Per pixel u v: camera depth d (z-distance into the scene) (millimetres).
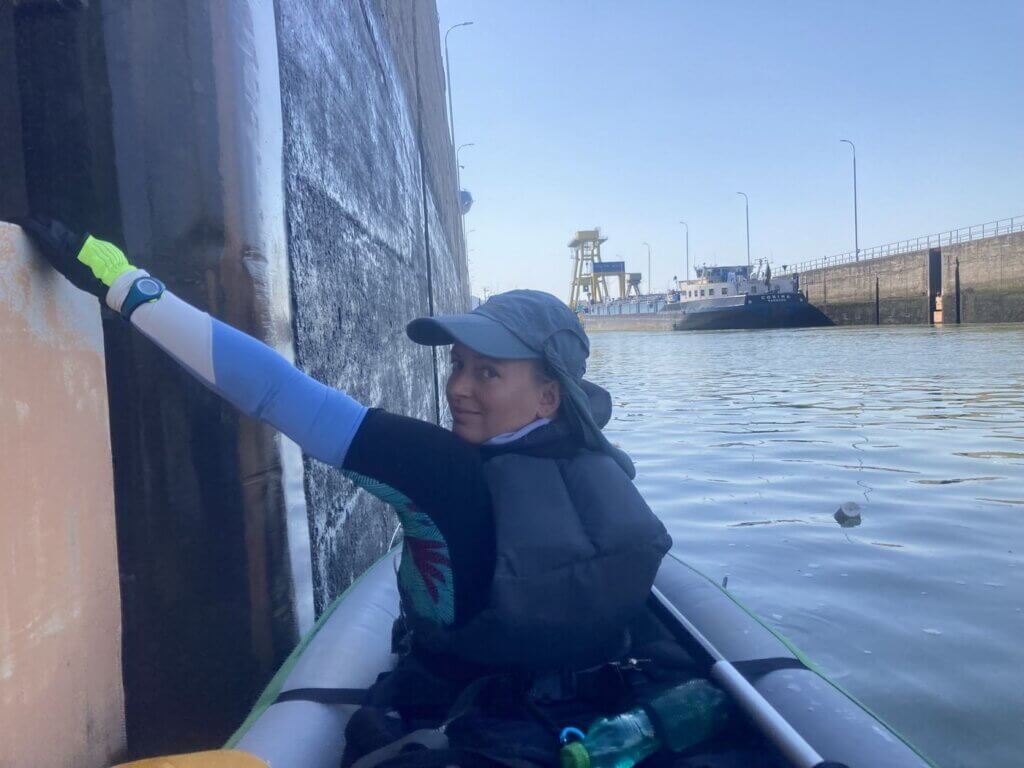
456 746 1265
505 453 1411
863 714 1521
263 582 1916
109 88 1821
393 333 4984
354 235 3592
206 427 1852
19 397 1301
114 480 1833
